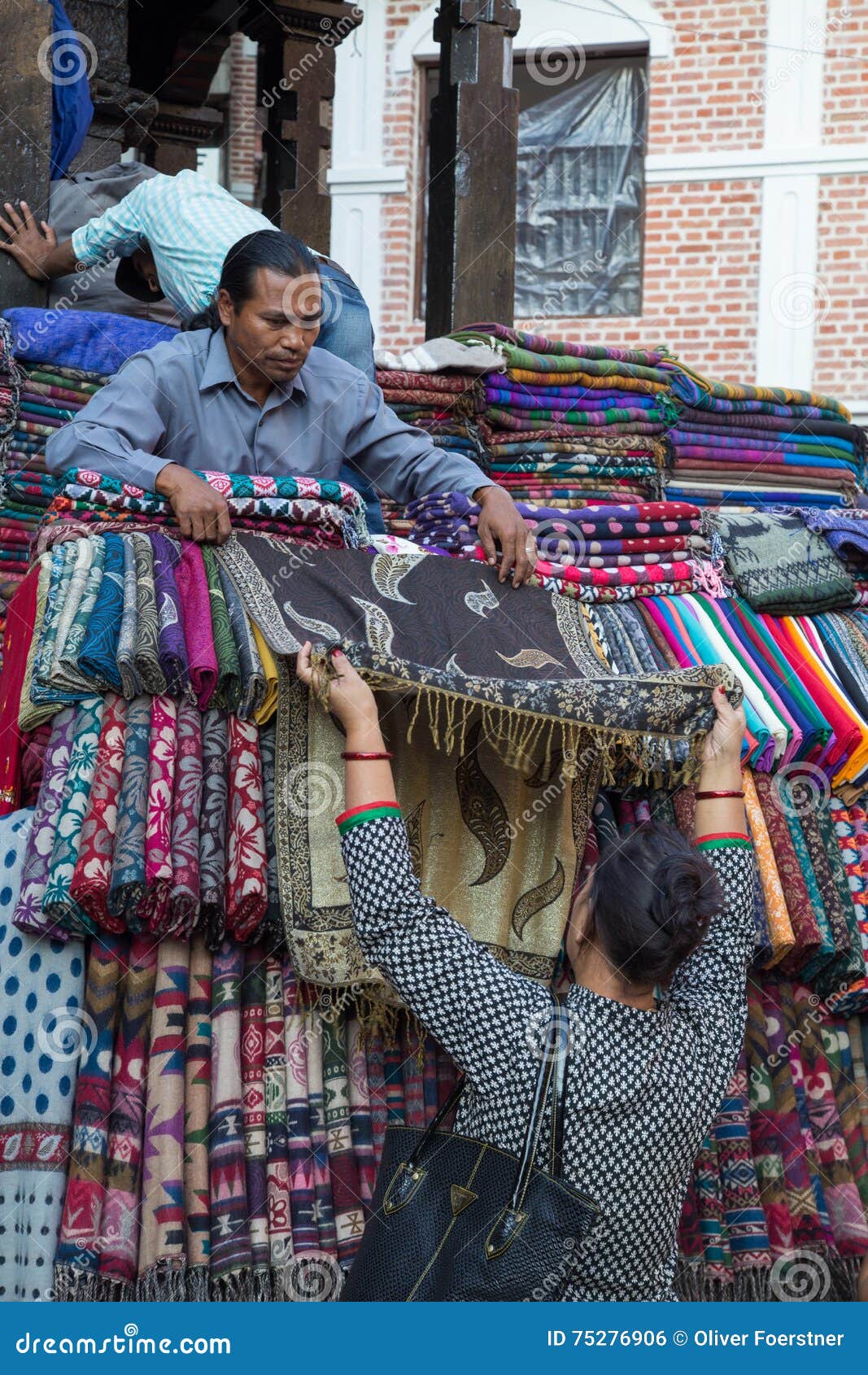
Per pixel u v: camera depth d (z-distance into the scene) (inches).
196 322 148.3
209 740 108.9
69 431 121.7
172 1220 97.9
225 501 117.6
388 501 166.1
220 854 103.9
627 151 465.7
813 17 451.8
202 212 146.6
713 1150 115.8
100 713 106.9
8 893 103.1
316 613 114.9
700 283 459.5
